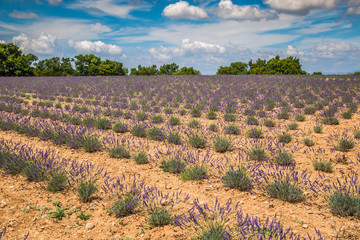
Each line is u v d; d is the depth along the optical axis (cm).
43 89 2064
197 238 290
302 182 429
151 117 970
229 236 274
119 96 1691
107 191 413
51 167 464
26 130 755
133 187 406
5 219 322
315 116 1013
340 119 930
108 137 715
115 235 302
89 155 597
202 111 1173
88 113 1083
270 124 870
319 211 347
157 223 323
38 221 323
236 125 847
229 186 429
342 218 328
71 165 502
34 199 383
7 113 1084
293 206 364
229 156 582
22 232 298
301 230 300
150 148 649
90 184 393
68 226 317
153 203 369
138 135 769
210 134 743
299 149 614
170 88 1995
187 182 454
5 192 401
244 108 1193
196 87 2088
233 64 8662
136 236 299
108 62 8925
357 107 1142
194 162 520
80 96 1789
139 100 1466
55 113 1019
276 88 1906
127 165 537
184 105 1304
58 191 414
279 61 5909
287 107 1123
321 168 489
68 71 9600
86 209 361
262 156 552
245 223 298
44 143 683
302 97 1420
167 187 430
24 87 2256
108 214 350
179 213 346
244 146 642
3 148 545
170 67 9538
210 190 421
